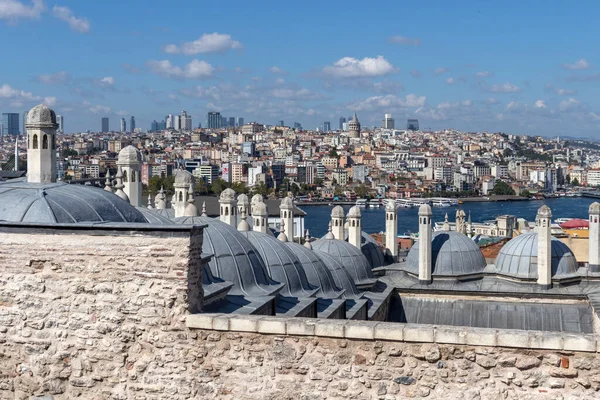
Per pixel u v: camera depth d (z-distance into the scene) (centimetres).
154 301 1944
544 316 5603
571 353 1712
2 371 2025
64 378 1992
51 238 2002
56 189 2409
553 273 5928
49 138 2600
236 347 1905
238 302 2762
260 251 4116
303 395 1866
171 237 1942
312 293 4159
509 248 6172
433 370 1792
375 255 6575
